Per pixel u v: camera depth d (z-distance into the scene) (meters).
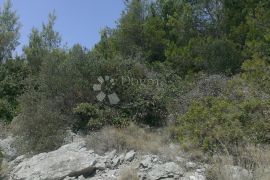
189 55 16.27
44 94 14.24
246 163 8.60
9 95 19.53
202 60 15.73
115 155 10.31
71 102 13.97
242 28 16.05
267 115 9.92
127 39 18.83
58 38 25.28
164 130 11.95
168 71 15.47
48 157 10.54
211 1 17.78
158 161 9.49
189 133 10.38
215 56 15.38
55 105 13.90
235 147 9.12
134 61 14.98
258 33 15.12
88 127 12.88
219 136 9.45
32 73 21.34
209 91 12.34
